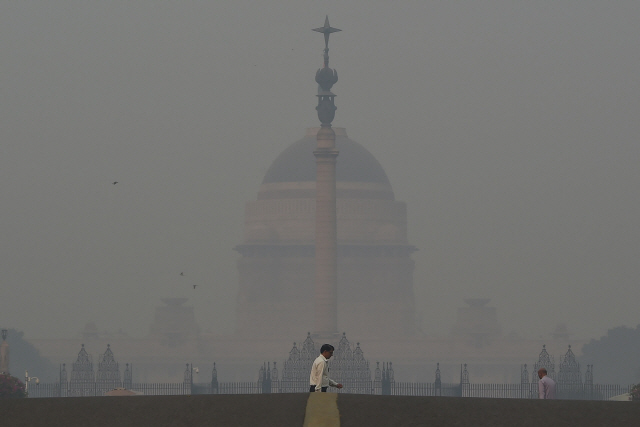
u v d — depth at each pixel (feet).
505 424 334.24
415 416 340.18
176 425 336.08
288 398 364.99
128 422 339.57
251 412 347.36
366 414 341.82
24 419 344.49
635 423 336.49
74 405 357.82
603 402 361.10
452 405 351.87
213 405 356.38
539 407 350.84
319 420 334.65
